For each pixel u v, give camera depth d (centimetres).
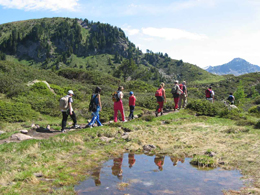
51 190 417
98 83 3844
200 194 409
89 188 432
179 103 1617
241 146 711
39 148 698
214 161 582
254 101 3453
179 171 534
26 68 2644
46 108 1376
